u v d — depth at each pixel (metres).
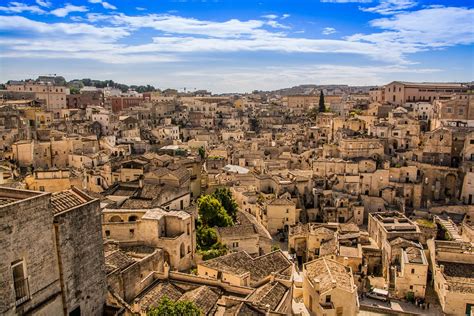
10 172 113.56
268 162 153.12
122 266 61.41
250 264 72.06
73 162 145.12
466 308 77.62
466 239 100.75
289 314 64.06
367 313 81.06
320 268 75.19
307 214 127.06
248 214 120.19
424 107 199.38
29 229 27.95
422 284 84.50
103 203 89.19
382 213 113.38
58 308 30.77
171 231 78.31
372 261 99.31
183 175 106.88
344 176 133.75
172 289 61.59
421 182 134.62
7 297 26.33
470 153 134.62
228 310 53.56
